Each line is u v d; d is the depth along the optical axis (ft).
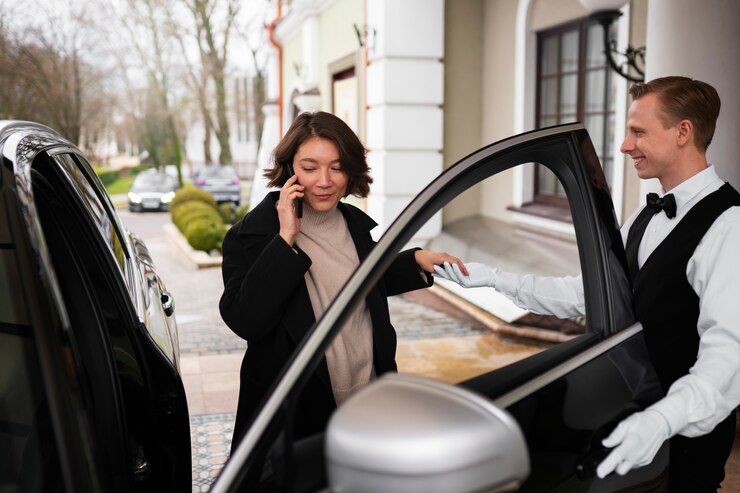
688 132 6.38
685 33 12.19
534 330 17.97
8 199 4.63
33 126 6.75
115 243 7.90
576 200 5.79
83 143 136.98
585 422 4.87
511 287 7.03
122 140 162.09
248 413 6.52
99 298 6.59
